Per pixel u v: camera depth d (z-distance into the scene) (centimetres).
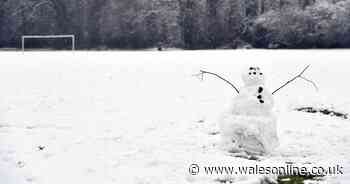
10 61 2172
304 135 1167
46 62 2112
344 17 4431
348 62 2086
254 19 5012
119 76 1819
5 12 5078
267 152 981
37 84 1689
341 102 1547
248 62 2094
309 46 4584
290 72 1900
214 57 2395
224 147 1010
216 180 838
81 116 1338
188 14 5066
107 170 888
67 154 984
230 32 5053
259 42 4897
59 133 1151
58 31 5112
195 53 2956
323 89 1698
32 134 1136
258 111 984
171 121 1298
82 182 830
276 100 1578
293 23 4659
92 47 5091
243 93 998
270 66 1998
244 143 991
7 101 1474
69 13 5159
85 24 5097
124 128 1212
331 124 1285
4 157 962
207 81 1756
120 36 5022
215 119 1327
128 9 5025
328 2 4700
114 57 2464
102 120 1295
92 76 1812
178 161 934
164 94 1599
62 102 1481
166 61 2159
